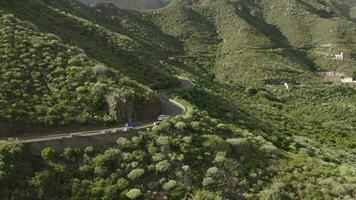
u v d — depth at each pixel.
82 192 33.97
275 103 101.81
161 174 37.19
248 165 41.62
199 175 38.22
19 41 50.53
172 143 40.09
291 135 66.06
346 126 90.00
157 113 48.28
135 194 34.44
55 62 48.59
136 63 73.81
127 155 37.47
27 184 33.41
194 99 64.56
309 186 41.22
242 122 59.69
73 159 36.03
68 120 41.03
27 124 39.25
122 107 44.47
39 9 73.00
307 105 107.62
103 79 48.00
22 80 44.06
